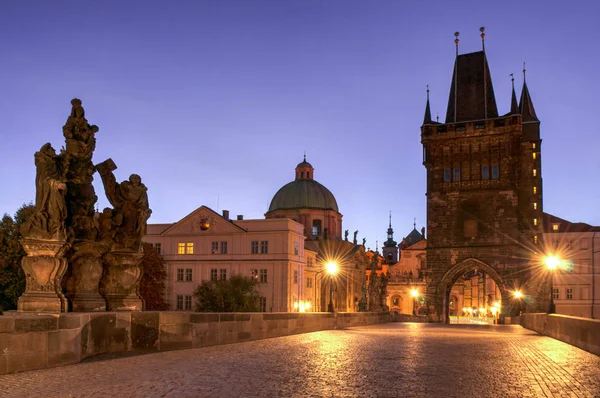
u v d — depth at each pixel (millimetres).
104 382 13453
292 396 12406
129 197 22203
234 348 22672
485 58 94812
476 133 89000
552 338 34969
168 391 12586
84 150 20891
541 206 88250
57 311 18062
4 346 14008
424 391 13367
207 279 111188
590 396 13273
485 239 87375
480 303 175625
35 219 18391
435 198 90312
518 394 13289
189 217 113875
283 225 108500
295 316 33938
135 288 21859
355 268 151500
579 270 103625
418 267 164750
